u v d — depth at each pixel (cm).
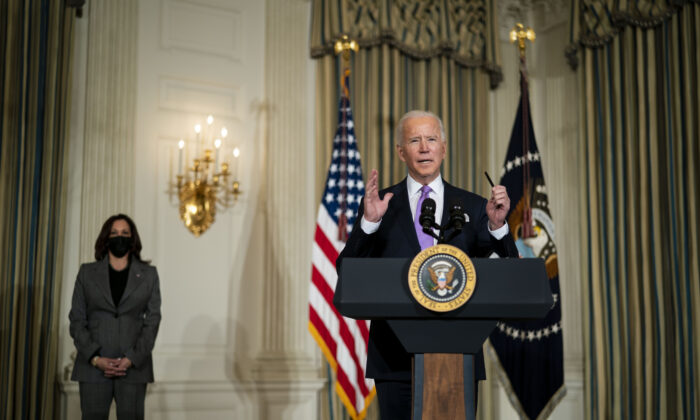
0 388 440
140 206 518
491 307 172
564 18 662
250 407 531
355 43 546
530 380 558
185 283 526
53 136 475
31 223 462
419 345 176
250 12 582
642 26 583
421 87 611
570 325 630
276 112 572
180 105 543
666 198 561
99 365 382
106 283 400
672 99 563
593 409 586
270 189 561
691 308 533
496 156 657
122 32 527
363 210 217
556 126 664
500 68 640
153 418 501
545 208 561
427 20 620
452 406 174
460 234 211
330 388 545
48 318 462
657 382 547
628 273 579
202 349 525
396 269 175
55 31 484
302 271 565
